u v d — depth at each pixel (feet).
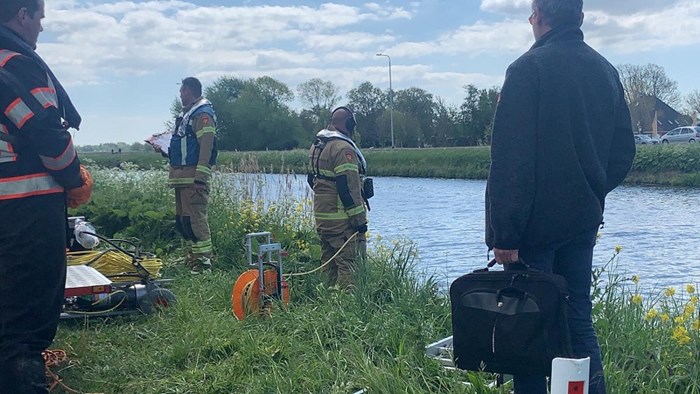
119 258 21.27
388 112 252.83
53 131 11.92
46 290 12.30
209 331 17.88
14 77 11.77
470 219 58.49
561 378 8.23
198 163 26.91
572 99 10.89
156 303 20.58
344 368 14.88
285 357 16.16
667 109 251.39
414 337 15.98
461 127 242.99
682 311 16.93
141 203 35.45
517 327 10.48
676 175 100.94
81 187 12.89
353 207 22.22
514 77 10.90
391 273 21.53
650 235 47.37
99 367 16.14
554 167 10.85
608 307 16.26
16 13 12.32
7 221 11.93
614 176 11.78
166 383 15.11
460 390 12.91
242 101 234.79
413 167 144.15
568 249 11.56
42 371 12.37
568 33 11.29
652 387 12.83
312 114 250.78
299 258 27.14
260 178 39.04
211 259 28.04
